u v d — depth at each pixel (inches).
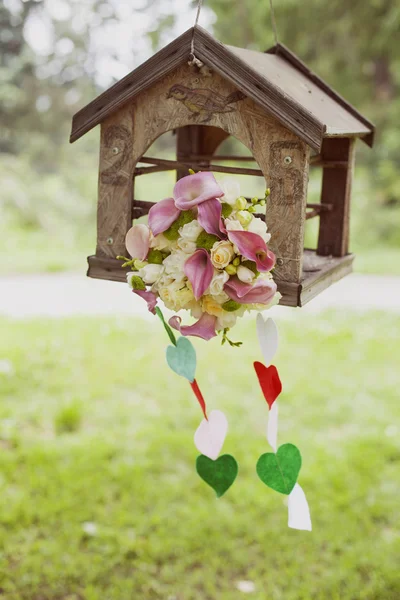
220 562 116.6
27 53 626.2
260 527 124.6
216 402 176.9
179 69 65.7
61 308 269.9
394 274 330.0
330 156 88.6
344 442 154.7
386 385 188.1
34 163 629.9
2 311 262.7
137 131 68.5
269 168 64.1
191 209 58.0
